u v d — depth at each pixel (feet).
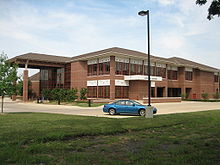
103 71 132.36
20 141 23.09
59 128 31.01
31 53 164.14
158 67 152.56
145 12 50.21
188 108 89.10
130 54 132.98
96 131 29.68
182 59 188.75
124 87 131.85
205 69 183.32
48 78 179.11
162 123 38.65
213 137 28.68
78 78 148.56
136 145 23.91
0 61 59.06
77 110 80.53
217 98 183.62
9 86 59.21
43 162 17.52
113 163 17.28
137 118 45.65
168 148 22.72
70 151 21.06
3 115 51.55
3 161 17.30
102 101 118.62
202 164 17.33
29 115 51.62
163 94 156.56
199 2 28.84
